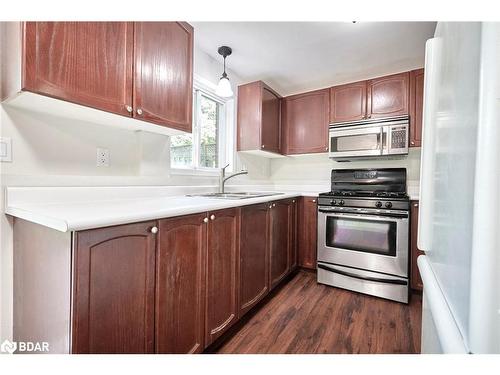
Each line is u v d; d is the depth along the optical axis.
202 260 1.29
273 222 2.11
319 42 2.05
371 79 2.54
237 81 2.73
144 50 1.32
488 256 0.38
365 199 2.23
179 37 1.55
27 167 1.16
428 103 0.79
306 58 2.32
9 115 1.10
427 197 0.80
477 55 0.40
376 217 2.17
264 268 1.95
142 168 1.66
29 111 1.17
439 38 0.73
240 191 2.79
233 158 2.71
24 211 0.96
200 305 1.28
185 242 1.19
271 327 1.66
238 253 1.59
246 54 2.26
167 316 1.09
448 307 0.53
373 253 2.18
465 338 0.42
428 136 0.79
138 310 0.97
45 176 1.22
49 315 0.88
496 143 0.37
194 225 1.25
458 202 0.48
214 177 2.45
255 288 1.82
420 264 0.81
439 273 0.63
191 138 2.30
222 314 1.45
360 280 2.21
